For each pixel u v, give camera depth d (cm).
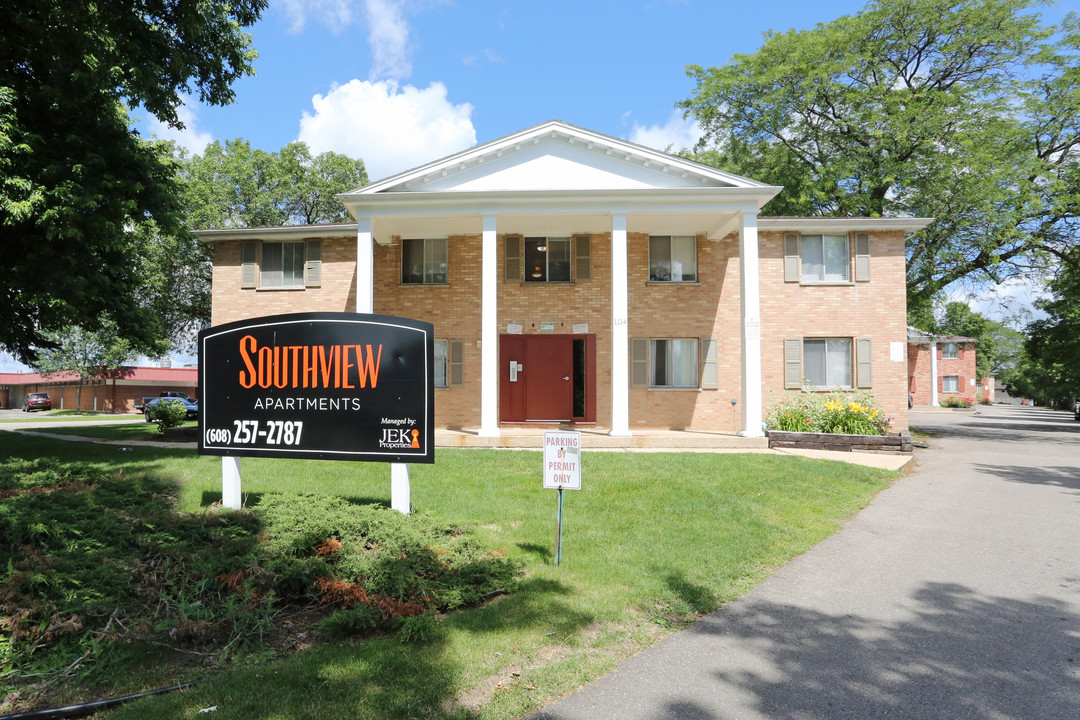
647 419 1756
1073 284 2983
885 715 369
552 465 631
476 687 390
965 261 2370
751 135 2697
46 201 1050
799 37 2489
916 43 2430
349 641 452
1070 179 2327
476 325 1788
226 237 1811
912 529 830
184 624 441
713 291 1773
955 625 511
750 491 967
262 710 348
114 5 1088
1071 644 475
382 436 693
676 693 393
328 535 639
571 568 610
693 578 601
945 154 2222
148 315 1464
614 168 1542
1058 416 4441
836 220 1766
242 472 1026
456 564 586
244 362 733
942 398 5228
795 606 552
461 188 1550
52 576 491
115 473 1034
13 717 347
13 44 1112
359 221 1545
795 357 1766
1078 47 2284
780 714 368
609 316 1778
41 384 5803
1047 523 865
